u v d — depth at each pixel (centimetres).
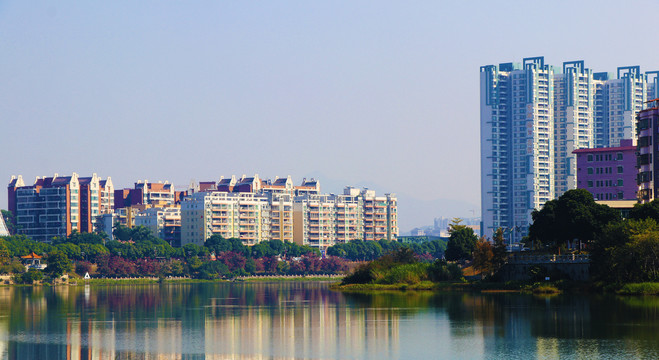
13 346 14988
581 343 13900
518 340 14450
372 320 18275
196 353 13950
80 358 13638
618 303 19538
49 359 13550
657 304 18988
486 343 14300
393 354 13500
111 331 17138
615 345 13612
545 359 12662
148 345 14912
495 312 18862
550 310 18688
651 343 13712
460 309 19962
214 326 17862
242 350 14188
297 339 15425
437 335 15438
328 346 14462
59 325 18488
